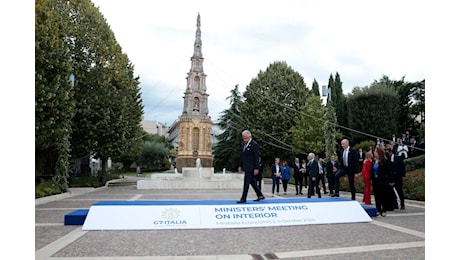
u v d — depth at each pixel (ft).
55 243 25.90
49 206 51.39
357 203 37.22
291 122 159.74
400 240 26.71
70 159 102.47
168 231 30.99
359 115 135.33
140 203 34.40
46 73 63.82
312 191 59.36
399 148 80.94
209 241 26.84
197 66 141.69
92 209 32.83
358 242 26.17
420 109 151.02
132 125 123.34
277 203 35.50
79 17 99.71
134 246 25.12
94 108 98.17
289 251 23.54
